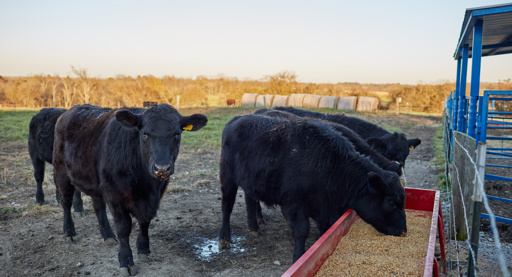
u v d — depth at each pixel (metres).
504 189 7.48
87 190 4.93
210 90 75.88
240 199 7.77
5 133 15.56
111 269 4.55
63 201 5.39
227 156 5.35
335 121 8.03
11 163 10.30
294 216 4.44
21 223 6.02
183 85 69.19
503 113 6.18
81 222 6.15
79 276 4.38
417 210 5.20
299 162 4.37
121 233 4.44
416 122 25.44
